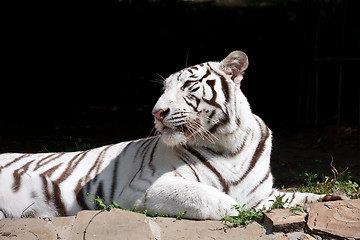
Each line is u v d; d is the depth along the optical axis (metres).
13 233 5.77
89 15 20.02
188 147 6.52
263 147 6.70
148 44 21.05
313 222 5.80
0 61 19.33
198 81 6.40
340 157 12.19
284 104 17.58
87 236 5.58
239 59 6.58
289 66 18.41
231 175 6.48
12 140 13.69
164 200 6.09
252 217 6.07
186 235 5.62
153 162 6.62
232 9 24.17
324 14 15.23
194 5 23.53
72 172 6.98
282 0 22.62
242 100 6.56
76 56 20.80
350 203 6.21
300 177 9.78
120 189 6.79
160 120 6.24
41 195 6.77
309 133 14.70
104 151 7.23
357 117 15.52
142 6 20.78
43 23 19.66
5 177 6.81
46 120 16.59
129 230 5.63
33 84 19.88
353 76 16.16
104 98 19.58
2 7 18.84
